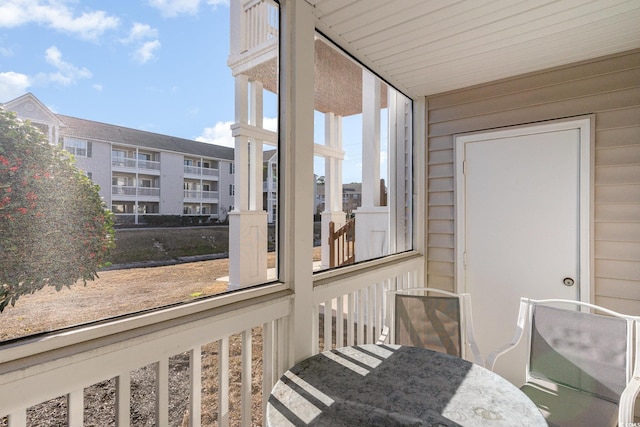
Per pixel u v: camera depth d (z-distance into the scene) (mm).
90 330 876
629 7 1629
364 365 1407
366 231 2393
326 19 1732
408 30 1843
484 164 2635
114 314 944
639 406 1982
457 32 1880
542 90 2391
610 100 2148
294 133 1502
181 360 1329
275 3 1494
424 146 2900
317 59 1951
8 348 743
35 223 794
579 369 1624
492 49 2080
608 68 2158
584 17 1729
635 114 2068
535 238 2418
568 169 2293
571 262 2275
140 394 1087
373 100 2502
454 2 1598
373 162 2508
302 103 1525
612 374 1536
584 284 2213
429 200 2916
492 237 2596
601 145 2172
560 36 1926
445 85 2674
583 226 2223
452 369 1373
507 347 1758
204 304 1172
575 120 2256
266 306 1376
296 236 1505
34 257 793
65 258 846
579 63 2256
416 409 1076
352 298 1992
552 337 1729
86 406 954
